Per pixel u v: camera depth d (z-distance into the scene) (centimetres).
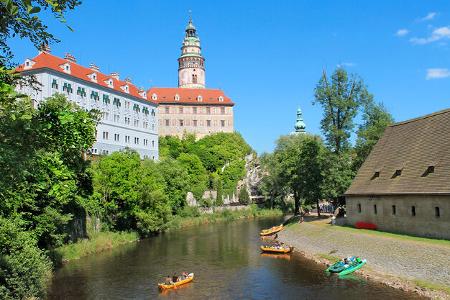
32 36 1258
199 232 7775
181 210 9762
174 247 5822
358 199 5528
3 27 1209
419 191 4309
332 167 6825
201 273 4159
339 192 6781
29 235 3306
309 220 7094
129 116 10550
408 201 4525
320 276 3822
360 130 7181
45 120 1465
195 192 11300
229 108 15950
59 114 1470
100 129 9456
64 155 1788
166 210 7131
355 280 3600
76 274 4134
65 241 5162
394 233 4719
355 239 4709
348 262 3978
